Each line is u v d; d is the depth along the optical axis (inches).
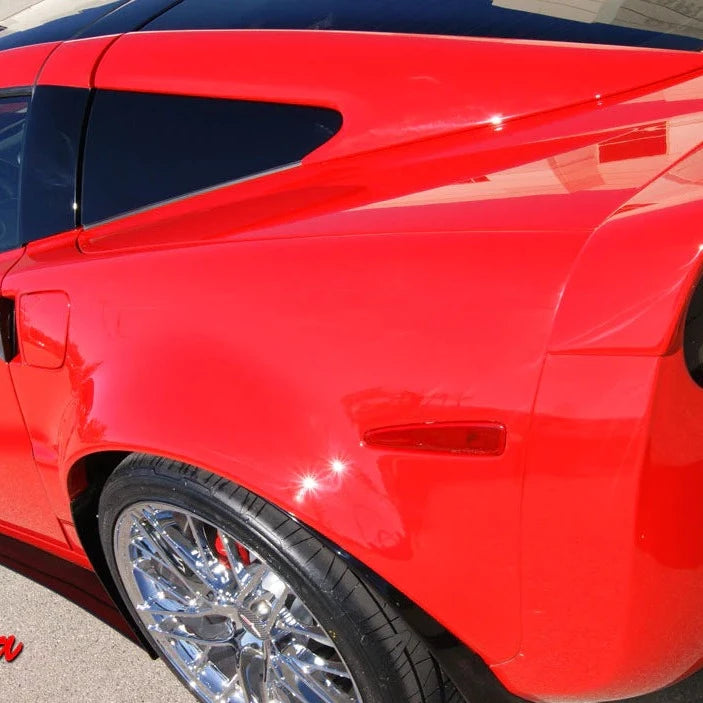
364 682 62.5
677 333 45.6
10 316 78.1
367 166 68.6
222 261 63.6
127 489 69.9
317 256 59.2
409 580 55.6
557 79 67.1
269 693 74.8
